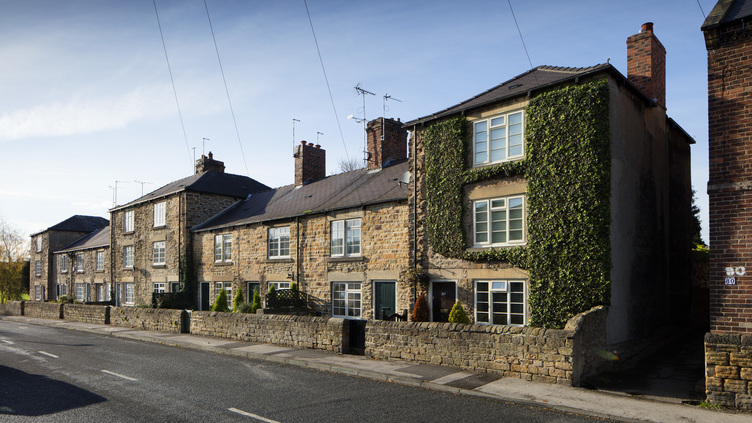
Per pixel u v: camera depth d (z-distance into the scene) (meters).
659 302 15.76
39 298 48.19
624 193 13.94
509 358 11.52
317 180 27.83
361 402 9.54
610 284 12.84
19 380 11.66
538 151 14.17
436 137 16.77
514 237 14.80
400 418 8.48
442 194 16.41
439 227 16.38
